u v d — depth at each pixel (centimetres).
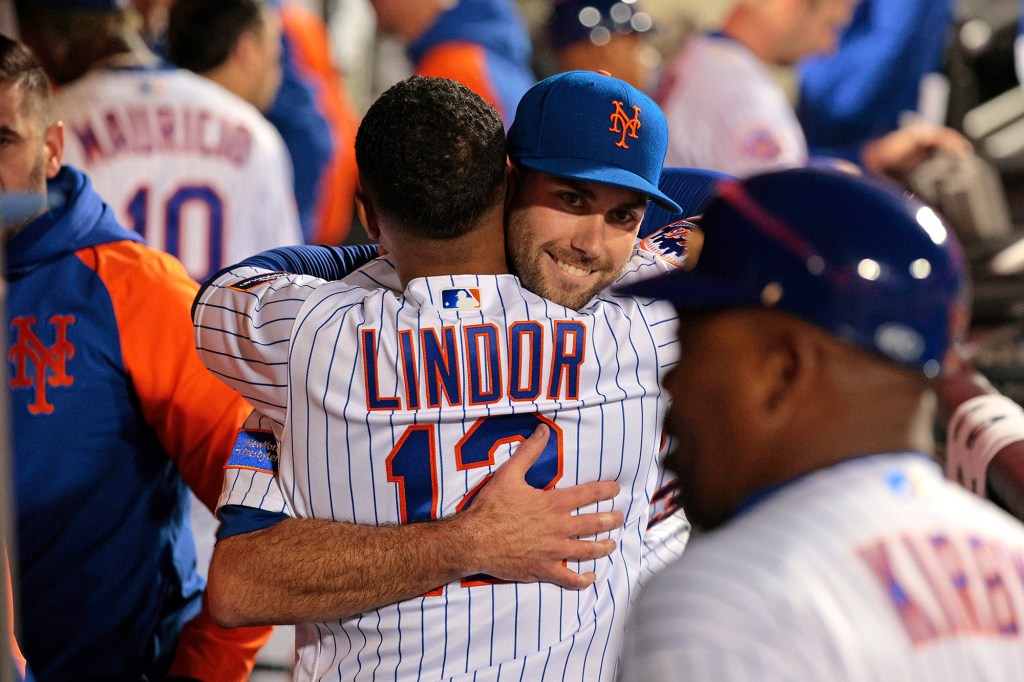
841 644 355
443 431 564
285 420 580
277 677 909
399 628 570
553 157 587
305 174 1541
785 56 1505
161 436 750
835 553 373
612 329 587
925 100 1706
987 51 1659
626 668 373
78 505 739
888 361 387
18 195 367
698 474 423
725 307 403
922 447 406
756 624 355
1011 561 387
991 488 635
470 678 573
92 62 1072
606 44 1448
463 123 561
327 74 1600
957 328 400
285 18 1519
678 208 608
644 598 380
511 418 571
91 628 752
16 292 729
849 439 396
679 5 2098
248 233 1105
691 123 1430
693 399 415
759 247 397
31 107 718
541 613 579
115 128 1046
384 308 570
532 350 571
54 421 731
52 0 1039
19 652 609
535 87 612
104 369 736
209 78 1242
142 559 762
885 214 394
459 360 564
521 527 566
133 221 1052
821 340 388
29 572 738
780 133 1427
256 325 582
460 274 585
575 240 591
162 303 739
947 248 396
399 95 567
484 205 572
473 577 570
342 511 575
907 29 1656
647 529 658
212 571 578
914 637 362
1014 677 366
